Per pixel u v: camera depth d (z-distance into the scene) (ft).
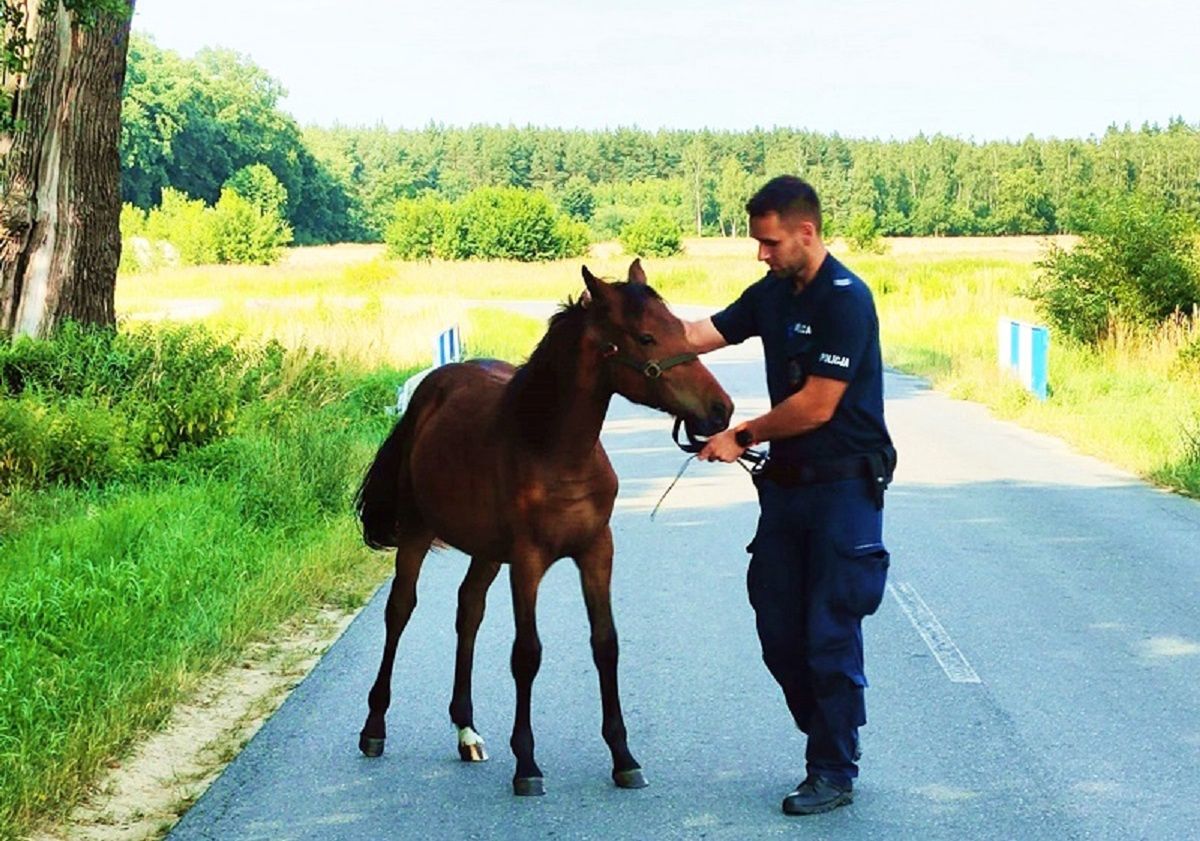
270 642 26.76
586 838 16.79
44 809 17.90
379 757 20.02
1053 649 25.22
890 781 18.61
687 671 24.09
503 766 19.60
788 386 17.71
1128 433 53.72
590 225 566.36
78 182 55.72
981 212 517.14
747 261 265.34
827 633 17.44
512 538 18.33
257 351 62.23
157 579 28.09
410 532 21.02
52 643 24.04
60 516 36.70
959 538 35.91
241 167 434.71
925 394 75.46
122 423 43.47
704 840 16.65
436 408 20.89
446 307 119.34
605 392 17.62
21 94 53.06
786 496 17.80
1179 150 475.72
